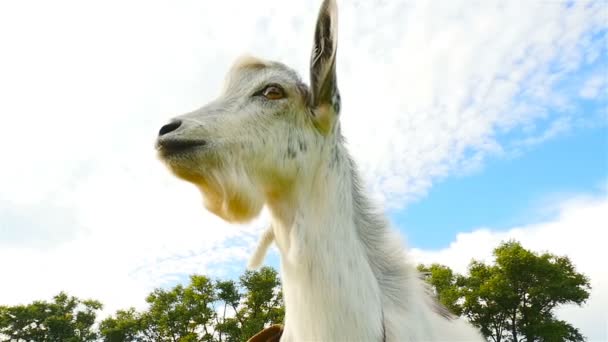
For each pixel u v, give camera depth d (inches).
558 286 253.3
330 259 16.0
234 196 17.3
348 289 15.6
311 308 15.9
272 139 18.1
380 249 18.4
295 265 16.8
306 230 17.0
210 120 17.7
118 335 337.7
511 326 271.6
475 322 276.1
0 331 385.1
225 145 17.3
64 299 430.9
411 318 16.9
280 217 18.7
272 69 19.5
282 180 18.1
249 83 19.2
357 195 19.4
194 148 17.0
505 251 276.5
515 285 270.1
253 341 27.5
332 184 17.4
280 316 270.1
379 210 19.6
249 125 17.9
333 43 18.1
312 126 18.3
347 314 15.2
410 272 18.7
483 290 264.7
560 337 239.6
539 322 249.3
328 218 16.8
